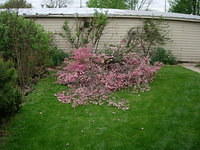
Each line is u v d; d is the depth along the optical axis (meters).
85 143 3.23
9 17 6.63
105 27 10.98
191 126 3.69
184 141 3.22
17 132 3.58
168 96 5.22
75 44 10.61
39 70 6.90
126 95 5.36
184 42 11.75
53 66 8.36
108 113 4.29
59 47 10.92
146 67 6.38
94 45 10.56
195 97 5.09
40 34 6.90
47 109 4.53
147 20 10.93
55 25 10.88
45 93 5.57
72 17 10.75
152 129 3.60
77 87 5.84
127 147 3.11
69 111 4.42
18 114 4.26
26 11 11.20
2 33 6.36
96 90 5.45
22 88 5.86
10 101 3.83
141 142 3.23
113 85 5.77
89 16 10.62
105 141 3.28
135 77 6.10
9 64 3.76
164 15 11.27
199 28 11.86
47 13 10.68
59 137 3.40
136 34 10.79
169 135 3.39
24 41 6.17
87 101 4.92
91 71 6.25
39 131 3.60
